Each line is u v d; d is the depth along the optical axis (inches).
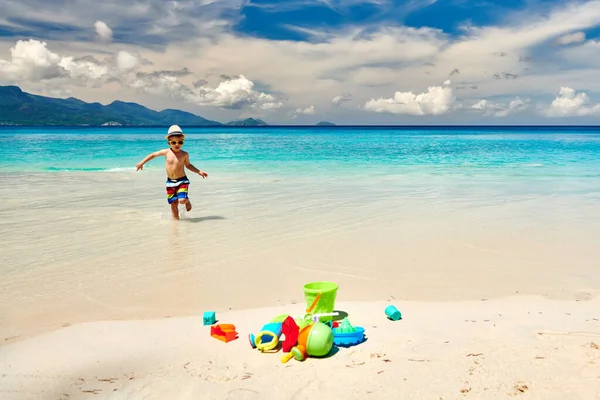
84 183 597.0
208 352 159.3
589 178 644.7
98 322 186.2
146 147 1378.0
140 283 231.8
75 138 2159.2
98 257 274.2
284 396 130.0
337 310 197.3
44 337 173.0
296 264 261.3
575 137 2704.2
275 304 205.9
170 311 198.7
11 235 325.1
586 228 343.0
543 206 430.3
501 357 148.5
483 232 331.0
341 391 131.8
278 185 576.1
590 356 147.3
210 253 282.0
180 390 134.6
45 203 449.7
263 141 1991.9
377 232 332.2
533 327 174.2
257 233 330.3
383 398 127.6
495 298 210.2
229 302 208.1
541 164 865.5
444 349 156.3
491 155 1116.5
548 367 141.1
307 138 2456.9
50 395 133.8
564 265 258.5
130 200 469.7
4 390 136.5
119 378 142.6
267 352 158.7
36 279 237.3
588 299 207.8
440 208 421.1
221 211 411.8
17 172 720.3
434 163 885.8
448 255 277.4
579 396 125.6
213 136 2856.8
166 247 295.3
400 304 203.9
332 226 350.9
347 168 789.2
